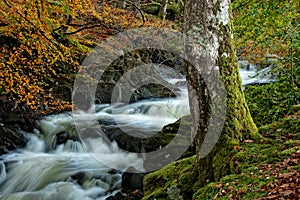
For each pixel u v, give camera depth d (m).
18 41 7.84
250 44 7.66
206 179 3.96
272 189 2.93
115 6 14.77
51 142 8.32
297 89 6.13
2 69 7.03
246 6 7.47
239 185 3.31
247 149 3.82
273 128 4.25
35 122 8.48
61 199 6.33
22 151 7.74
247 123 4.10
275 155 3.58
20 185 6.72
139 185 6.40
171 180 4.52
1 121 7.76
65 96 9.61
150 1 20.09
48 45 7.29
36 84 8.27
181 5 17.83
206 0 3.94
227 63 3.99
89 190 6.55
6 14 6.42
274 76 8.20
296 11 6.79
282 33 6.62
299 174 2.99
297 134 3.95
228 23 4.02
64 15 9.37
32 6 6.26
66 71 10.10
